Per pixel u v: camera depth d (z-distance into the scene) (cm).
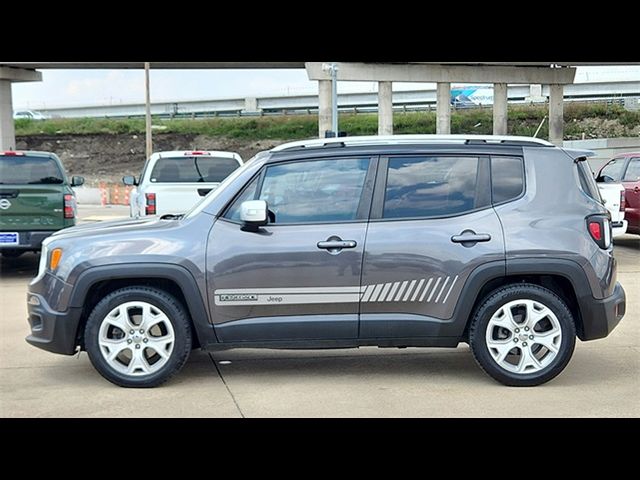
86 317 572
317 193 572
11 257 1395
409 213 569
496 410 510
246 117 6438
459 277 556
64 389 564
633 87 6253
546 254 555
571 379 589
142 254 554
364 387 570
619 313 580
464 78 3528
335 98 2728
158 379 561
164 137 5991
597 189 595
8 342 726
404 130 5791
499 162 579
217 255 554
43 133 6119
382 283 558
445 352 682
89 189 3516
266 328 557
